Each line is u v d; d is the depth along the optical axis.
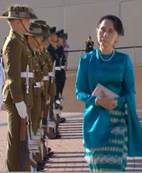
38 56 9.72
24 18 7.34
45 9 33.00
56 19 32.78
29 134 7.39
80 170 9.83
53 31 13.59
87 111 6.09
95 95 6.00
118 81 6.06
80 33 32.16
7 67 6.99
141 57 30.12
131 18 30.97
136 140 6.09
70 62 31.53
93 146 6.03
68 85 23.19
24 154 7.25
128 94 6.04
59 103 14.85
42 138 9.81
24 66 7.16
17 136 7.18
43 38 9.90
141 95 20.83
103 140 6.02
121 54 6.11
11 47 7.00
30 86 7.24
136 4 30.81
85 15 32.06
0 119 17.69
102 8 31.69
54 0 32.78
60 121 16.03
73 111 19.61
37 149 8.52
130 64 6.13
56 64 14.46
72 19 32.34
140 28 30.77
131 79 6.10
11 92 6.97
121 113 6.08
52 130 13.02
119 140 6.05
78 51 31.20
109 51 6.07
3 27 32.91
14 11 7.34
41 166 9.42
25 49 7.19
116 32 6.05
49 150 11.11
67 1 32.47
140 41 30.73
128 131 6.07
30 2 33.22
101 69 6.05
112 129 6.06
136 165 10.03
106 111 6.03
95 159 6.07
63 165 10.34
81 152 11.52
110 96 5.97
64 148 12.06
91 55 6.15
